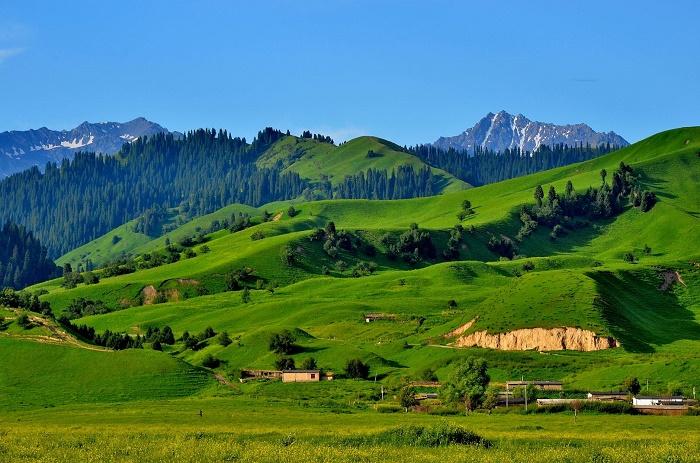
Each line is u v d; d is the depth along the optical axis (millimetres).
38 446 150000
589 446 146875
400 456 136125
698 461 132250
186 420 194125
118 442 154000
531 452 140000
